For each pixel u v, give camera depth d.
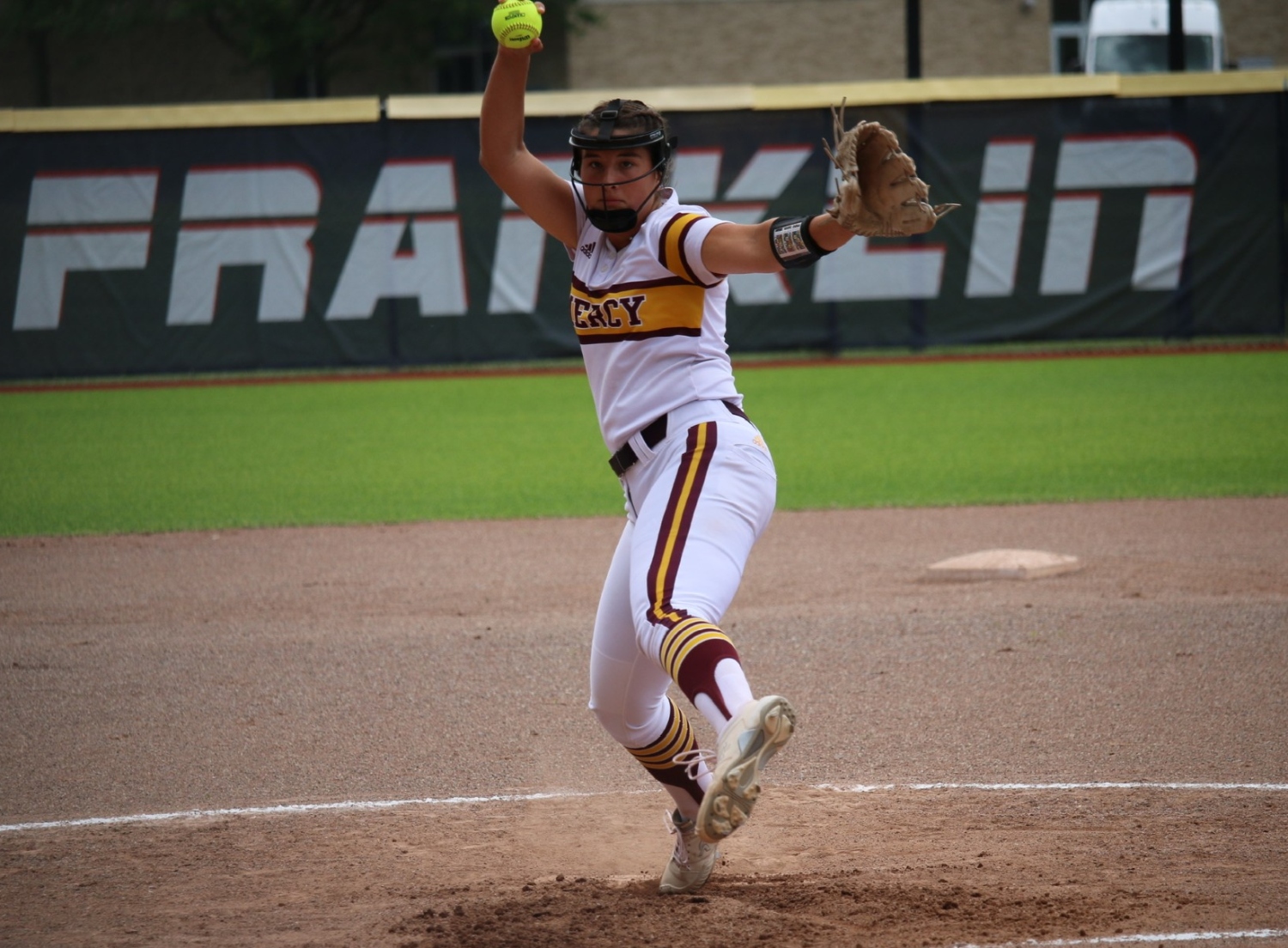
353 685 21.92
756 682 21.61
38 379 68.44
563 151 68.06
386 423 56.03
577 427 54.22
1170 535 32.34
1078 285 70.12
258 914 12.83
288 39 115.69
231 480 44.00
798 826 15.17
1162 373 64.44
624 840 14.98
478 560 32.00
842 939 11.73
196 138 67.50
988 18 123.69
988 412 54.47
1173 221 69.44
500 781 17.17
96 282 68.00
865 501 38.16
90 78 126.38
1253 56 123.69
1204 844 14.15
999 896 12.71
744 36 124.06
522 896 13.09
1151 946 11.48
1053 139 69.06
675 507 11.73
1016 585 27.86
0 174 66.81
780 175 68.94
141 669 23.11
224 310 68.75
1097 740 18.23
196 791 16.91
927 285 70.56
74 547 34.16
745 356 75.19
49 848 14.85
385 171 68.56
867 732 18.91
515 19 12.23
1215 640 23.22
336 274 69.06
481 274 69.62
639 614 11.46
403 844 14.88
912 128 69.12
